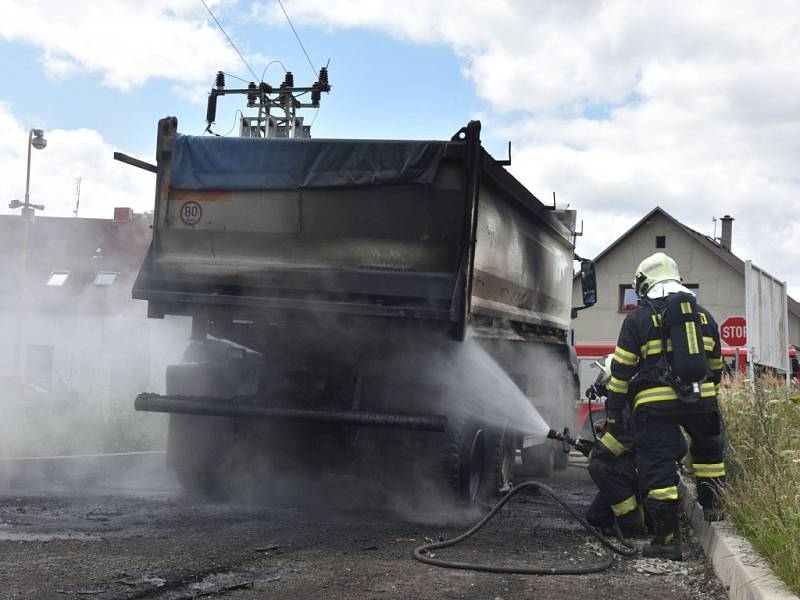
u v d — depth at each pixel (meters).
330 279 7.32
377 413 7.33
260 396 7.72
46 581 4.77
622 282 47.22
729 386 10.13
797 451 6.71
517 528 7.09
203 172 7.53
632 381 6.20
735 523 5.94
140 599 4.46
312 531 6.54
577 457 16.11
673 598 4.89
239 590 4.70
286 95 12.61
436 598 4.65
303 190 7.32
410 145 7.11
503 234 8.65
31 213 28.16
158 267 7.72
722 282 46.03
